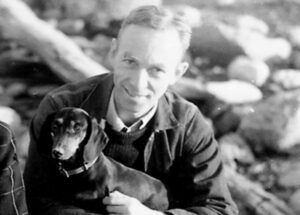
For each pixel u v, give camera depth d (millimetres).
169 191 3641
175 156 3551
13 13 5984
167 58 3285
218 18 7328
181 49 3375
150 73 3293
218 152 3664
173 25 3334
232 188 4734
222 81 6238
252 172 5258
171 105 3539
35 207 3445
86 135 3240
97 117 3461
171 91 3641
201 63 6559
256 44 6633
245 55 6551
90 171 3314
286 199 4992
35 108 5641
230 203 3643
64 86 3656
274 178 5199
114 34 6973
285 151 5418
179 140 3518
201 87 5707
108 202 3340
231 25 7168
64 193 3373
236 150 5387
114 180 3393
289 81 6301
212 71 6441
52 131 3229
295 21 7602
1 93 5793
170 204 3652
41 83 5945
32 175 3500
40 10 7438
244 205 4680
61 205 3383
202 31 6660
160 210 3557
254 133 5480
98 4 7234
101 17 7141
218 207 3568
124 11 7125
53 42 5785
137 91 3285
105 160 3383
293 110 5441
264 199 4703
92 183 3334
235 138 5496
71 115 3223
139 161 3521
